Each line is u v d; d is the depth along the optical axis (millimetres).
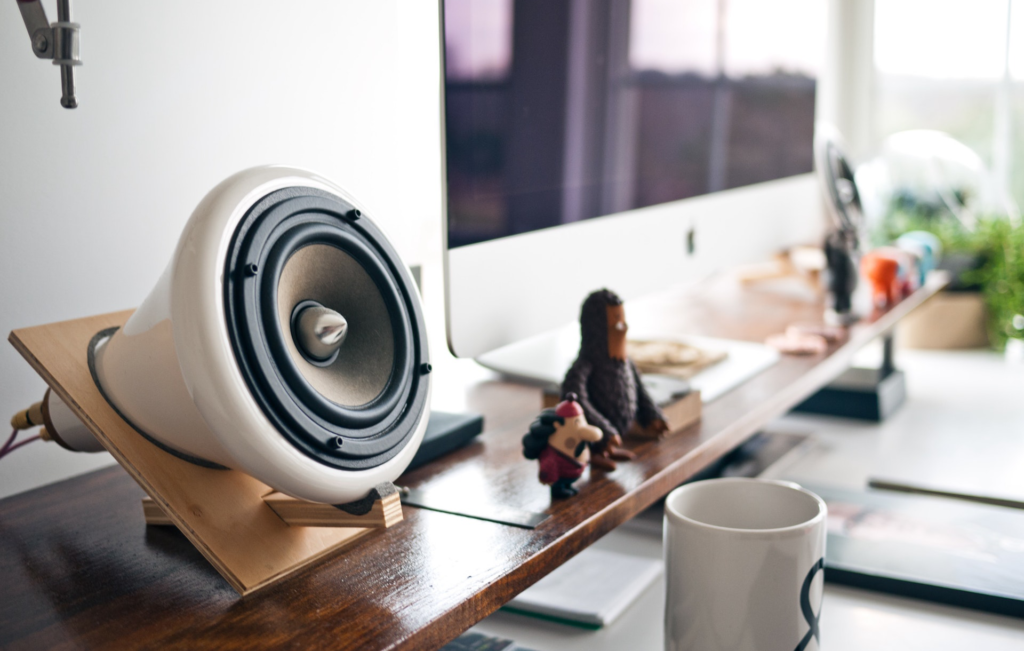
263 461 389
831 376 1007
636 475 624
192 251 389
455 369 973
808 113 1523
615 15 889
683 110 1057
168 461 464
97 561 483
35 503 585
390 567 469
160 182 713
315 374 433
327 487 412
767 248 1368
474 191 689
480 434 733
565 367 908
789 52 1408
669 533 536
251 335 390
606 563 788
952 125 2416
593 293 655
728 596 505
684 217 1063
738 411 797
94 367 477
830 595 732
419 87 966
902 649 640
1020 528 823
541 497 580
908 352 1966
